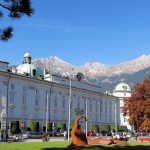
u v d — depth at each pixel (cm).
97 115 15150
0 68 10531
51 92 12444
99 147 4575
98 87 15638
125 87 17250
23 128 10969
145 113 7112
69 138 9125
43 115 12000
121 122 17000
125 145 5669
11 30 2484
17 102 10888
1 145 4716
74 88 13588
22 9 2373
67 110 13200
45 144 5275
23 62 13200
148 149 4847
